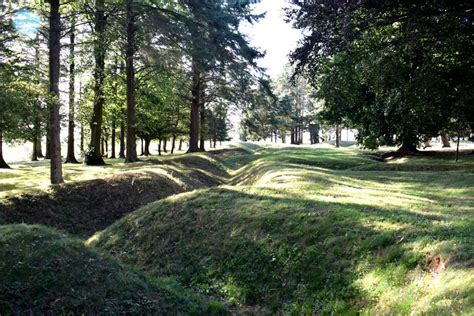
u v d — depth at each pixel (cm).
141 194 1520
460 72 1429
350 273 648
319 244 748
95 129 2583
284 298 691
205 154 3331
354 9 1146
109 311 571
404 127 1831
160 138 4359
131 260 962
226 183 2281
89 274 627
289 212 904
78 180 1535
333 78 1488
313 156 2703
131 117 2516
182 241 957
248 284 753
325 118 2464
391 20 1221
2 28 1616
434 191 1169
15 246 640
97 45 1823
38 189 1348
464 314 430
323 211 869
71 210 1307
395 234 686
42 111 1473
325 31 1236
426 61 1377
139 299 617
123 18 1953
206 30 2136
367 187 1252
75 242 699
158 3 2184
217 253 870
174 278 840
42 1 1727
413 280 561
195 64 2294
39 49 1788
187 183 1867
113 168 2172
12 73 1520
